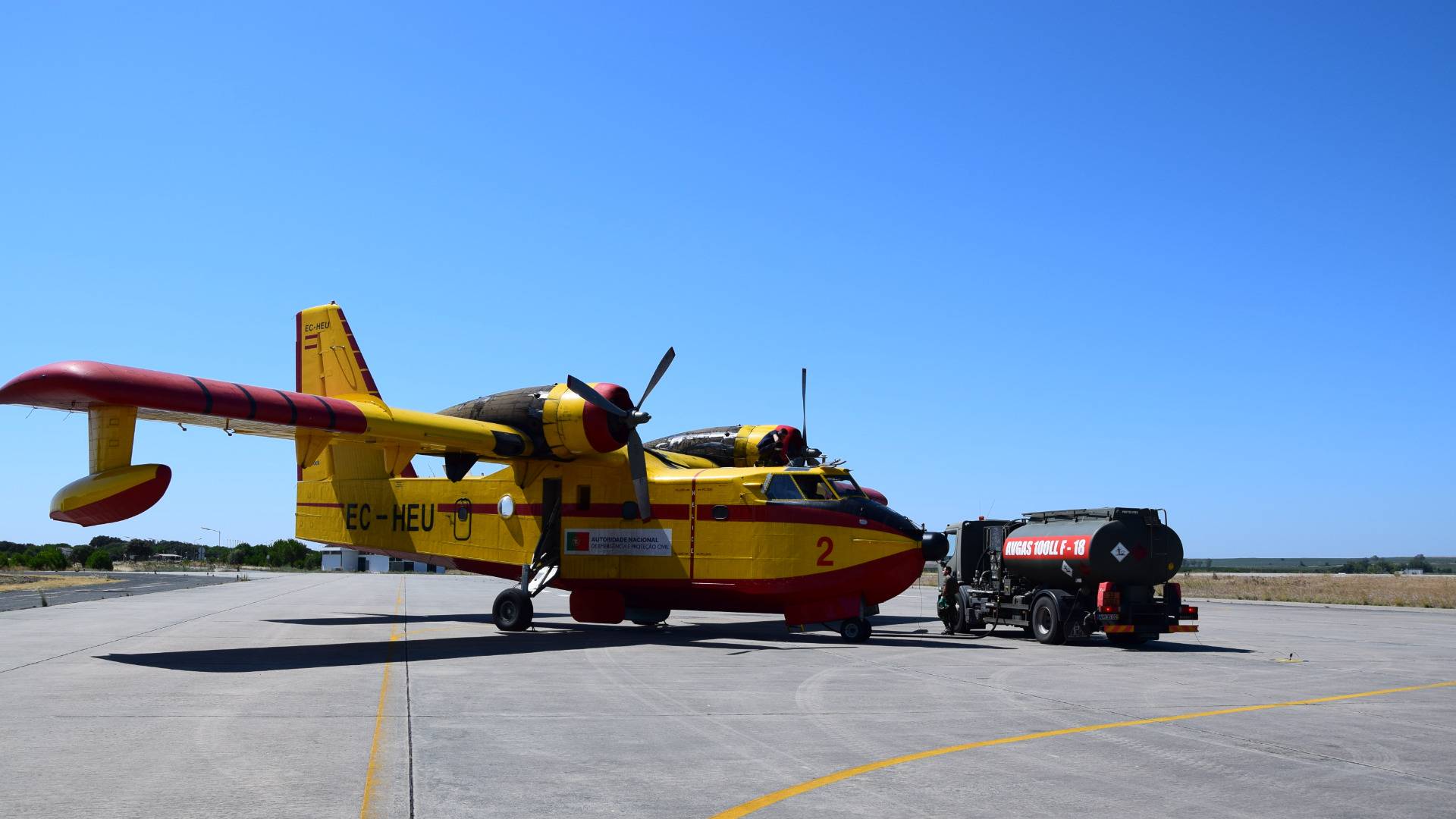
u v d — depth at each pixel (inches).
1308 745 326.6
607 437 717.9
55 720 348.5
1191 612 716.7
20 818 223.1
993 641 737.6
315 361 827.4
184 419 581.3
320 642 645.3
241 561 3614.7
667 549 742.5
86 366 503.2
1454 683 504.7
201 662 522.0
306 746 305.7
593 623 796.0
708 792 255.0
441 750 303.1
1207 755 309.3
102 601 1063.0
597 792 253.8
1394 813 242.8
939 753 305.9
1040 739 331.6
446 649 608.4
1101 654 634.8
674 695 424.2
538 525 784.3
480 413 752.3
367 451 878.4
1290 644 740.7
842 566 698.8
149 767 275.3
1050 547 723.4
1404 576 4067.4
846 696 424.5
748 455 855.7
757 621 910.4
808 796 251.1
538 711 376.8
